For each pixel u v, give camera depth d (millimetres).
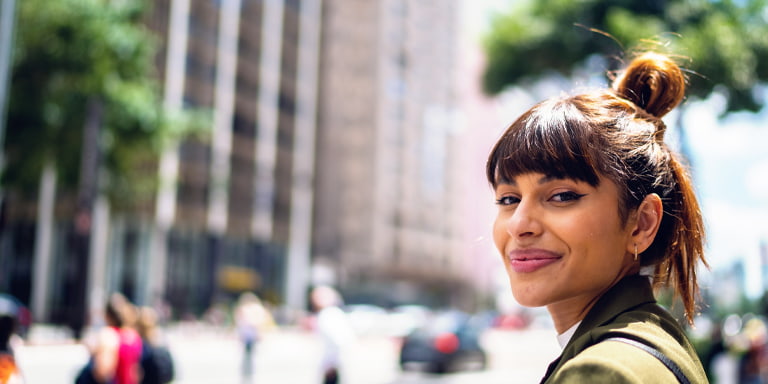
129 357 5914
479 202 81312
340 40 64938
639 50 1330
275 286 48188
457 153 75062
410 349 19156
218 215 43969
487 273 83312
